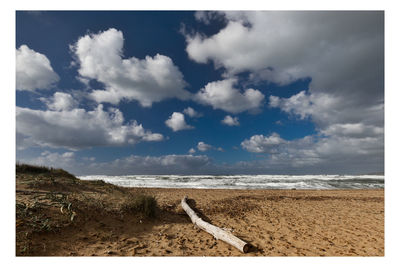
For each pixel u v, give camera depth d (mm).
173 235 4875
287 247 4230
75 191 7312
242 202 9328
